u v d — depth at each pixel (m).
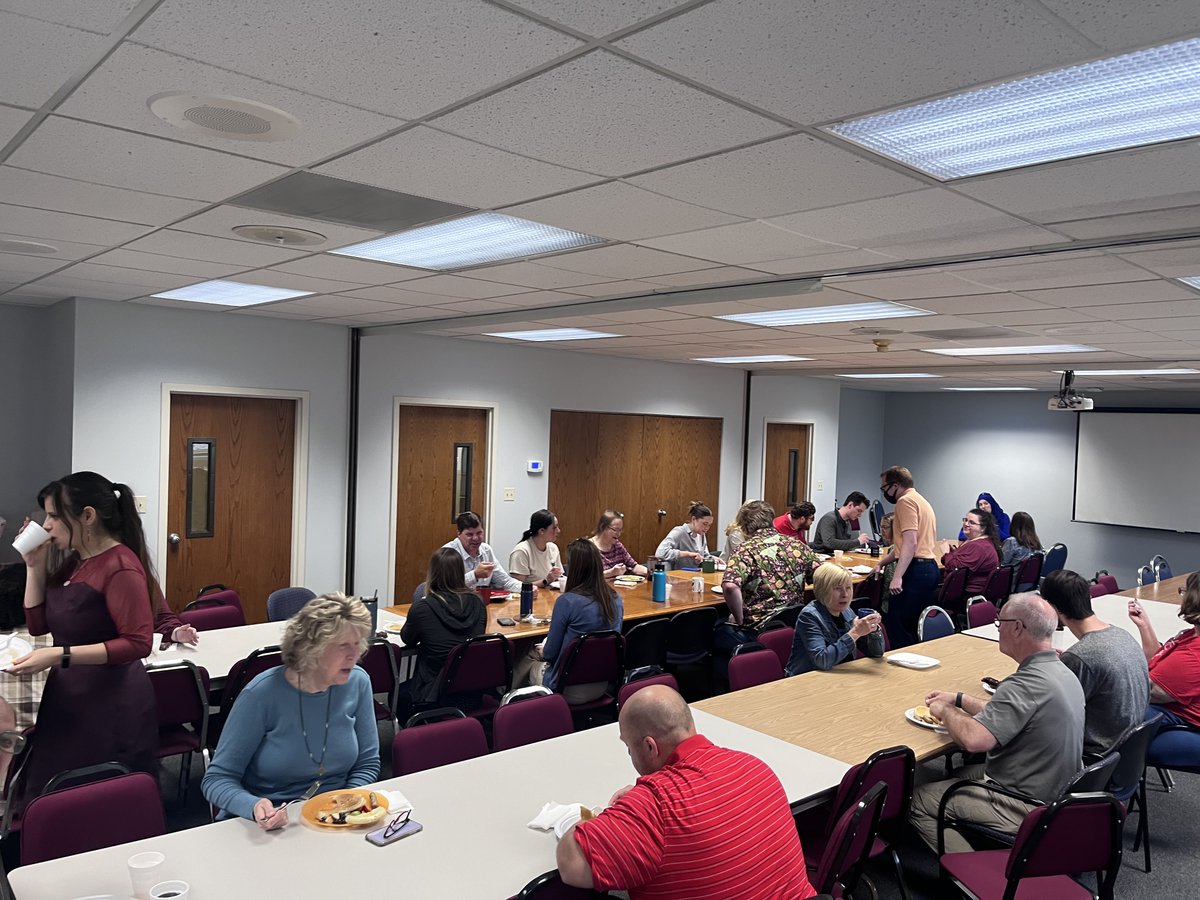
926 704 3.12
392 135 2.17
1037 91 1.78
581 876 1.78
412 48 1.66
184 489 5.91
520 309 5.36
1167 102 1.81
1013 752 2.85
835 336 5.99
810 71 1.70
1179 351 6.23
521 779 2.50
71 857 1.95
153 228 3.31
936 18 1.47
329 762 2.36
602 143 2.18
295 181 2.61
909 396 12.79
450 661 3.89
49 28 1.62
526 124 2.06
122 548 2.75
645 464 8.84
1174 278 3.55
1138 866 3.49
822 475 10.89
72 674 2.67
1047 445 11.35
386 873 1.94
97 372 5.43
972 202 2.59
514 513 7.66
